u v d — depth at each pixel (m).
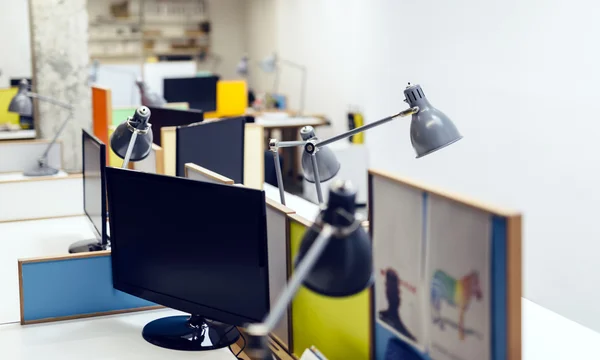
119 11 10.16
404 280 1.53
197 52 10.59
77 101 5.82
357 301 1.70
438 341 1.44
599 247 3.85
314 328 1.91
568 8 3.97
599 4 3.75
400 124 6.01
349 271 1.25
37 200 3.39
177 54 10.52
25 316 2.13
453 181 5.20
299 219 1.87
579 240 4.00
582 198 3.96
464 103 5.02
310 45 8.00
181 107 5.54
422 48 5.57
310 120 7.36
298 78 8.43
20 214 3.37
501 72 4.59
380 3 6.26
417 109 2.10
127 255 2.08
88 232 3.14
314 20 7.85
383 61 6.26
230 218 1.81
